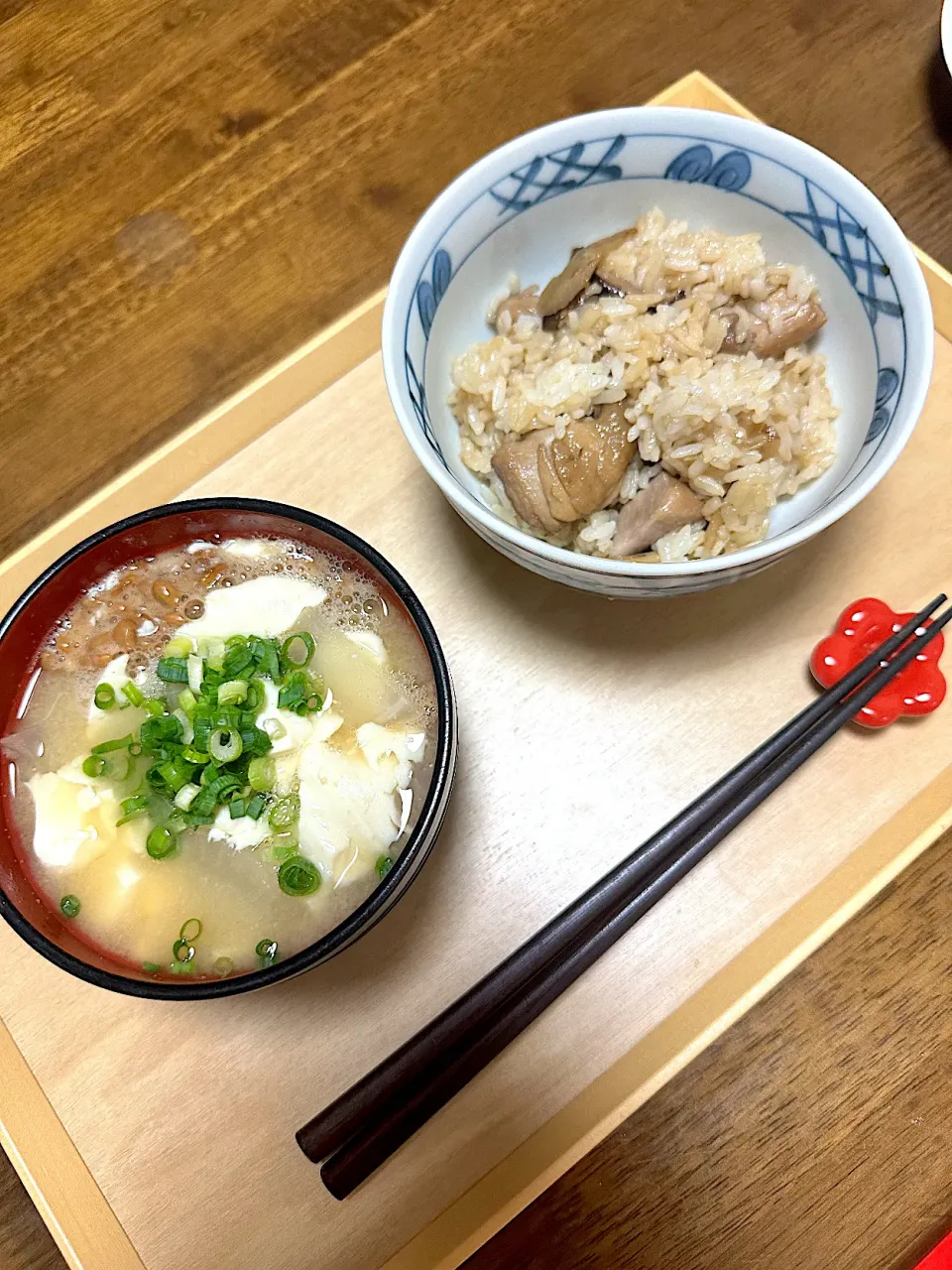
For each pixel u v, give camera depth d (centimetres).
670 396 26
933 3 36
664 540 27
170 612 26
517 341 29
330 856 24
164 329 34
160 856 24
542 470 27
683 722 28
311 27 37
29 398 34
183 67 37
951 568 29
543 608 29
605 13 37
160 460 31
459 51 36
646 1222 26
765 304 28
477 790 28
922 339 24
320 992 26
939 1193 25
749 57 36
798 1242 25
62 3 38
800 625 29
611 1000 26
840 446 27
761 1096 26
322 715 25
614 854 27
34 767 26
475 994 25
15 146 36
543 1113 25
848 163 35
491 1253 26
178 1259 25
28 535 32
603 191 29
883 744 28
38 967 27
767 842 27
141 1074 26
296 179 35
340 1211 25
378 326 32
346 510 30
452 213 26
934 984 27
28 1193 26
